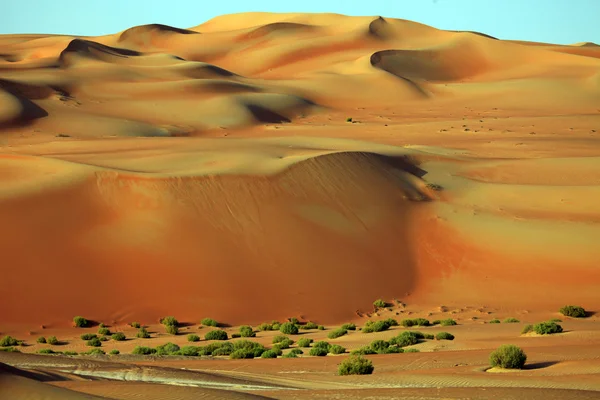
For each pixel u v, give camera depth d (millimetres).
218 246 70875
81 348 52125
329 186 83625
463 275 73250
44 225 69688
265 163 86938
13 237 67625
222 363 39625
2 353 34469
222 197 76688
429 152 121188
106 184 75750
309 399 24016
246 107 177500
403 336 47594
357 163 90188
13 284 62938
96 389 21766
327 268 71125
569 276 71750
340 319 64750
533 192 92250
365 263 73125
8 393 15430
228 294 65688
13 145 124438
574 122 170875
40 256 66188
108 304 63125
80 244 68312
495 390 24828
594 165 108625
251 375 33500
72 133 144125
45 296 62500
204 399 20141
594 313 63094
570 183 102062
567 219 83500
